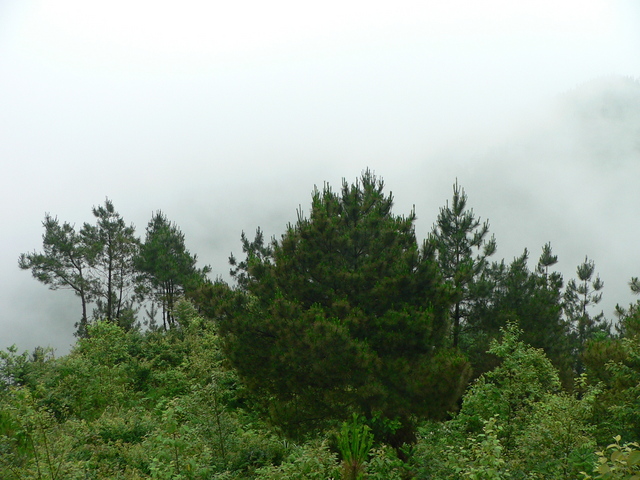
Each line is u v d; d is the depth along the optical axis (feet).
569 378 59.16
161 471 24.11
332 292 39.83
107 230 119.24
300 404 38.42
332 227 41.47
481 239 67.15
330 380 36.22
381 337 37.17
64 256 119.65
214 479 26.86
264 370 38.45
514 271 65.92
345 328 34.96
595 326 102.58
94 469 30.99
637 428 28.63
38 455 28.55
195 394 36.63
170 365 68.33
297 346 35.63
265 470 28.17
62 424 38.93
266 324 37.55
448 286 40.45
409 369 36.63
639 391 28.81
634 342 31.65
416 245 41.04
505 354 32.53
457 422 30.99
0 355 49.39
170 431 26.12
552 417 26.48
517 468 23.94
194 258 114.62
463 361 36.32
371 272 39.68
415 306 39.04
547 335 60.18
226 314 41.01
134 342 80.59
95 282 121.39
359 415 37.01
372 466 27.48
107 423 40.57
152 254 108.27
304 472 26.13
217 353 64.90
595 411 31.12
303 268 42.19
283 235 44.19
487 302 63.31
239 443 36.63
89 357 61.87
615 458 13.53
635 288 50.65
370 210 45.27
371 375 35.65
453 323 63.00
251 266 44.14
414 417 39.17
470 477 19.58
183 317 83.15
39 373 52.70
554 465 23.94
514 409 31.12
